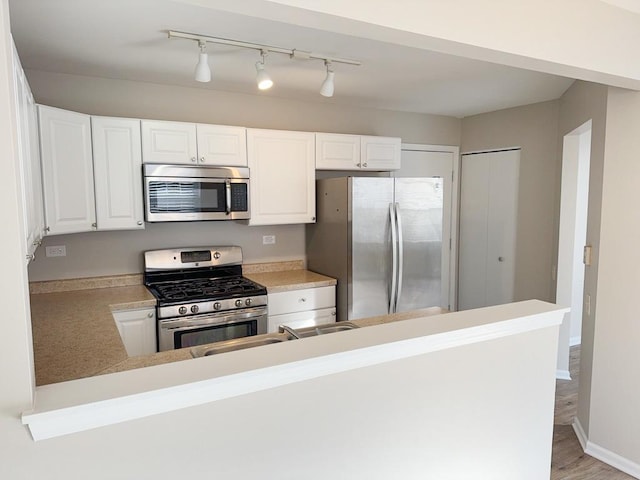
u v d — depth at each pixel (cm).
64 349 199
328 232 380
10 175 92
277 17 134
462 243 499
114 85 326
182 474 119
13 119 93
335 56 273
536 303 201
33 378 105
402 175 462
